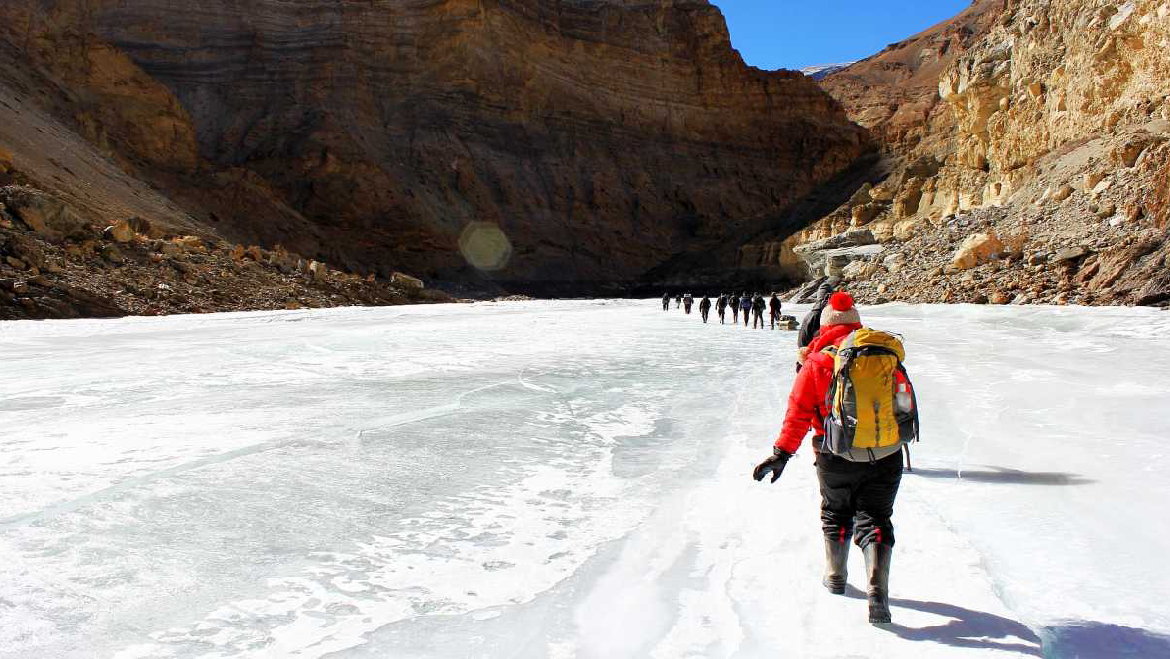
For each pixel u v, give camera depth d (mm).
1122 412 7383
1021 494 4598
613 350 15188
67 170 40688
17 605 2961
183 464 5191
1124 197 25625
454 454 5828
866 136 112562
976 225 35219
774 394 9305
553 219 87500
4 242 27516
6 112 41750
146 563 3445
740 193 102938
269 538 3840
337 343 16000
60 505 4219
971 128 48219
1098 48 32719
